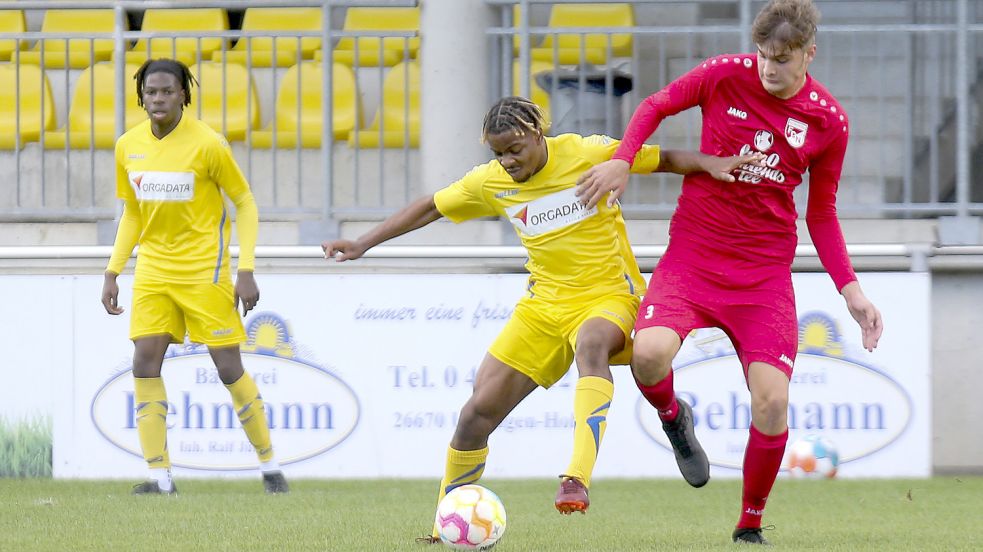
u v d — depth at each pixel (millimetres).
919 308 27797
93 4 31266
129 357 28516
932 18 35156
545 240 17688
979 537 18641
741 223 17234
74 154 34156
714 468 27797
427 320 28219
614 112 31125
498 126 16859
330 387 28297
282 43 37281
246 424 25328
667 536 18703
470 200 18188
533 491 25719
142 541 17734
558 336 17828
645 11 36844
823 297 27766
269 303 28406
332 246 18359
